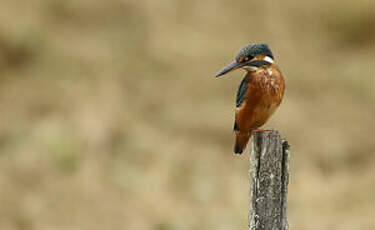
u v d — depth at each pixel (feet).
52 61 61.98
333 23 69.21
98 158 46.44
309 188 45.32
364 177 46.78
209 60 63.87
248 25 69.62
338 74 62.34
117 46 66.49
